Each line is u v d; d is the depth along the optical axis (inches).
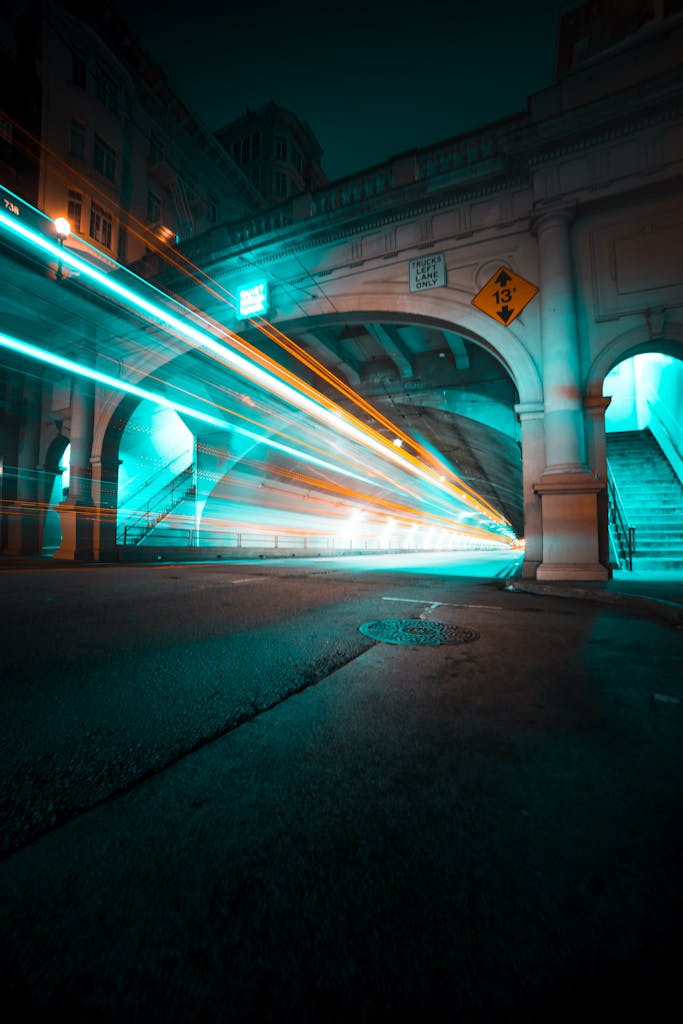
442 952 45.8
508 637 188.4
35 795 73.8
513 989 41.8
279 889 53.9
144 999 41.1
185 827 65.8
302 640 182.2
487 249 462.3
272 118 1769.2
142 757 87.0
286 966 44.6
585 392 403.5
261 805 71.4
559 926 48.8
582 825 66.5
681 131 387.5
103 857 59.4
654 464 585.0
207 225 1398.9
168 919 49.6
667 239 394.3
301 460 1068.5
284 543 1273.4
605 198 403.5
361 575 502.9
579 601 292.4
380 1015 39.6
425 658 157.2
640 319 396.5
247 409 838.5
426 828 65.6
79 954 45.6
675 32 384.5
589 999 40.8
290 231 552.7
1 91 912.3
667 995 41.1
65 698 118.4
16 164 908.6
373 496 1531.7
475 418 721.6
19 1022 38.6
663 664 150.3
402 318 512.4
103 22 1088.8
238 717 106.4
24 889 53.7
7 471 980.6
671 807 71.3
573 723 103.2
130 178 1097.4
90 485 810.2
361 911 50.9
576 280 416.8
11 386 966.4
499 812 69.6
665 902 52.0
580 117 401.7
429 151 511.8
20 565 668.1
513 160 436.1
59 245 706.2
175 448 1001.5
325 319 558.9
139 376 743.1
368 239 527.2
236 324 613.3
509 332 439.2
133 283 690.8
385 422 892.0
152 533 956.0
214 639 184.1
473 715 107.7
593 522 368.5
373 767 83.4
